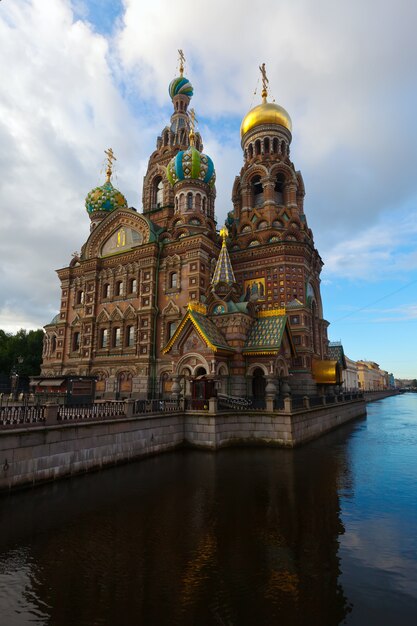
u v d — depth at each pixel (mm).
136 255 47312
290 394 33469
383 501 14695
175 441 25016
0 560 9742
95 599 8000
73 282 53688
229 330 32156
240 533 11547
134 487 16469
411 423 46250
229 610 7625
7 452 15000
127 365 44781
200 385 27172
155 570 9227
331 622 7246
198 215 47844
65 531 11648
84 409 19250
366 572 9180
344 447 27016
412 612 7559
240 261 47938
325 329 54188
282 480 17766
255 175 52719
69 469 17641
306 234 50594
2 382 51750
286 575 9016
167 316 44000
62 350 51875
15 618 7316
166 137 61344
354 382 132875
